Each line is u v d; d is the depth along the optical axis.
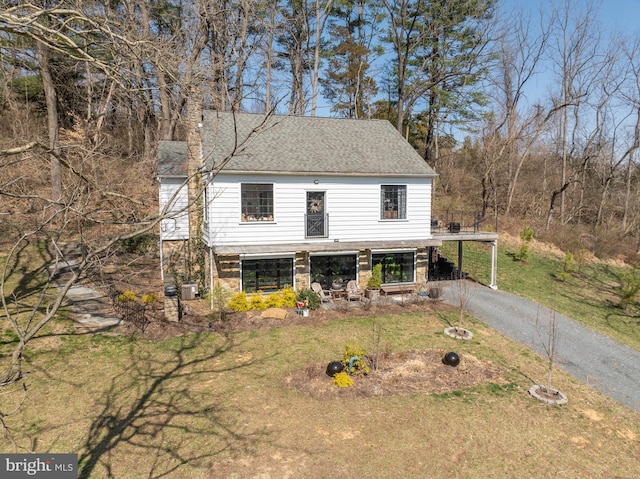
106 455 8.34
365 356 12.97
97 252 4.83
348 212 18.45
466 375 12.06
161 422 9.43
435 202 38.62
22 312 14.12
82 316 14.58
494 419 10.01
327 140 20.14
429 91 36.28
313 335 14.45
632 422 10.50
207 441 8.82
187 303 17.53
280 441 8.87
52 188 18.23
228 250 16.36
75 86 23.17
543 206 39.53
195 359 12.47
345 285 19.12
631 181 39.59
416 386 11.30
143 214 18.66
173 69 10.23
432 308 17.81
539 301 20.25
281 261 18.00
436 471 8.23
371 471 8.12
